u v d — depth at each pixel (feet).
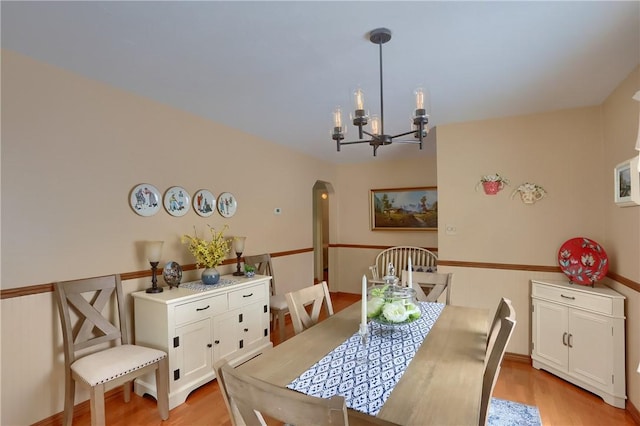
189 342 8.41
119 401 8.27
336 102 9.46
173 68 7.38
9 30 5.88
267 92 8.73
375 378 4.27
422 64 7.18
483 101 9.48
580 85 8.36
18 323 6.75
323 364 4.71
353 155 17.06
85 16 5.48
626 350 7.94
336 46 6.44
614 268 8.82
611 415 7.66
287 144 14.56
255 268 11.56
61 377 7.38
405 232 18.13
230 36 6.10
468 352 5.09
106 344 8.22
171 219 9.82
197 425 7.35
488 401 4.31
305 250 16.31
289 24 5.71
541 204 10.43
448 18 5.53
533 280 10.19
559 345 9.27
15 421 6.69
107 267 8.25
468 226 11.38
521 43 6.32
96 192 8.05
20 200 6.81
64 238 7.47
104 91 8.21
